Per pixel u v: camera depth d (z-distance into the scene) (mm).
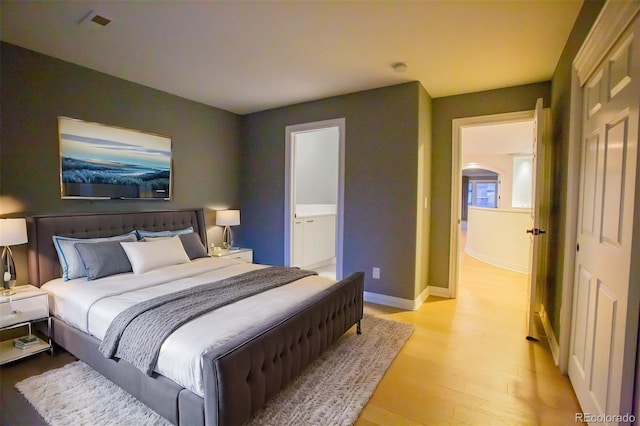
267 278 2664
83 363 2297
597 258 1671
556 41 2453
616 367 1370
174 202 3881
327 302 2221
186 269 2949
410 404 1888
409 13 2125
